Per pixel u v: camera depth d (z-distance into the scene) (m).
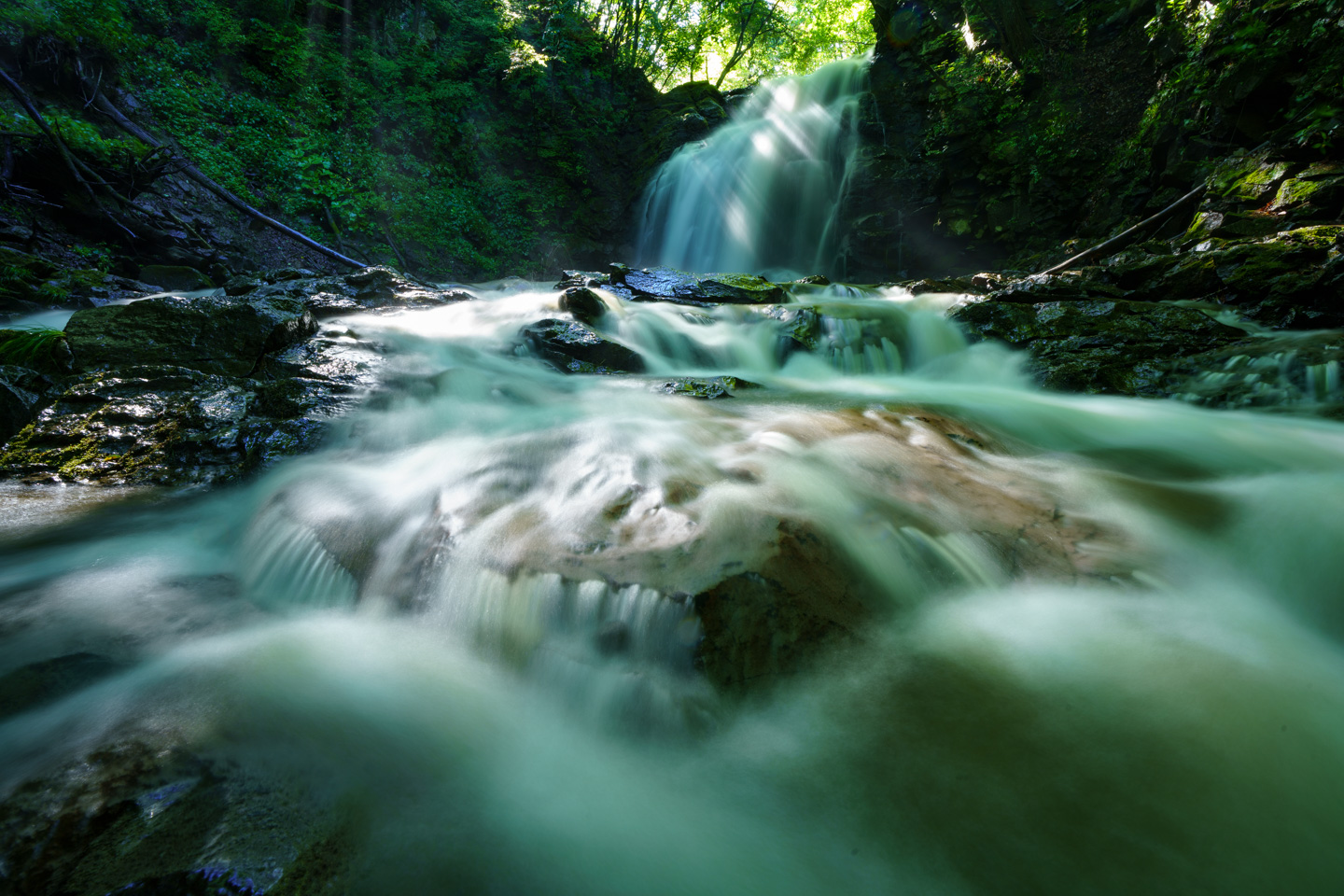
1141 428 5.48
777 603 2.40
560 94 25.67
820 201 20.23
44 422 4.87
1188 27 12.83
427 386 5.53
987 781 1.96
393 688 2.36
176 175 14.72
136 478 4.39
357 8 21.55
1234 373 6.46
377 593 2.84
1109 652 2.50
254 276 9.77
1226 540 3.37
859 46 29.83
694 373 7.94
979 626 2.64
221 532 3.67
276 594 3.06
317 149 17.86
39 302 9.34
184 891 1.47
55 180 12.05
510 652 2.48
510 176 23.81
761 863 1.76
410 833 1.77
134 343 5.80
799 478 3.40
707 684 2.19
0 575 3.11
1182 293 8.80
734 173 22.19
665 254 23.73
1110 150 14.51
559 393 5.94
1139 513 3.58
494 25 23.88
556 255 23.88
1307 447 4.93
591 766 2.09
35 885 1.47
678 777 2.04
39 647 2.50
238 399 5.09
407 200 19.55
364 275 9.38
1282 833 1.80
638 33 28.50
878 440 4.19
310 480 3.78
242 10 18.33
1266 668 2.43
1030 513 3.46
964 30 18.16
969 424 5.02
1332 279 7.35
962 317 8.51
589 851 1.77
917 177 18.08
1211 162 11.72
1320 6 10.40
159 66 15.71
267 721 2.12
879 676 2.35
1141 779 1.96
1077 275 9.58
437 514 3.11
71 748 1.93
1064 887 1.67
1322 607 3.05
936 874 1.72
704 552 2.60
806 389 6.88
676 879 1.70
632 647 2.31
